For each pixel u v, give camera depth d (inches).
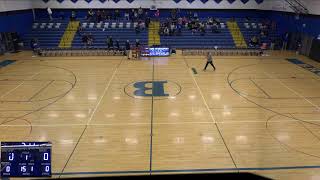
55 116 418.0
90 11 1050.7
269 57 836.0
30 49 950.4
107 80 594.9
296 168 289.6
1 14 857.5
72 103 468.4
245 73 650.8
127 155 314.5
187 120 402.9
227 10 1090.7
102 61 780.0
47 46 940.6
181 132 367.2
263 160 303.6
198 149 326.0
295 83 573.3
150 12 1088.8
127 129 376.5
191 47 932.6
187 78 609.9
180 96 499.2
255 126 383.6
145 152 320.5
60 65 731.4
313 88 540.4
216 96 499.2
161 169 288.2
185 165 294.8
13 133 363.3
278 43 962.7
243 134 361.1
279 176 276.1
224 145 335.0
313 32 808.3
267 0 1068.5
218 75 633.6
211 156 311.6
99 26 1023.6
